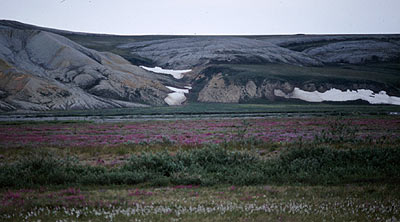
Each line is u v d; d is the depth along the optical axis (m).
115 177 18.98
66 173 19.62
